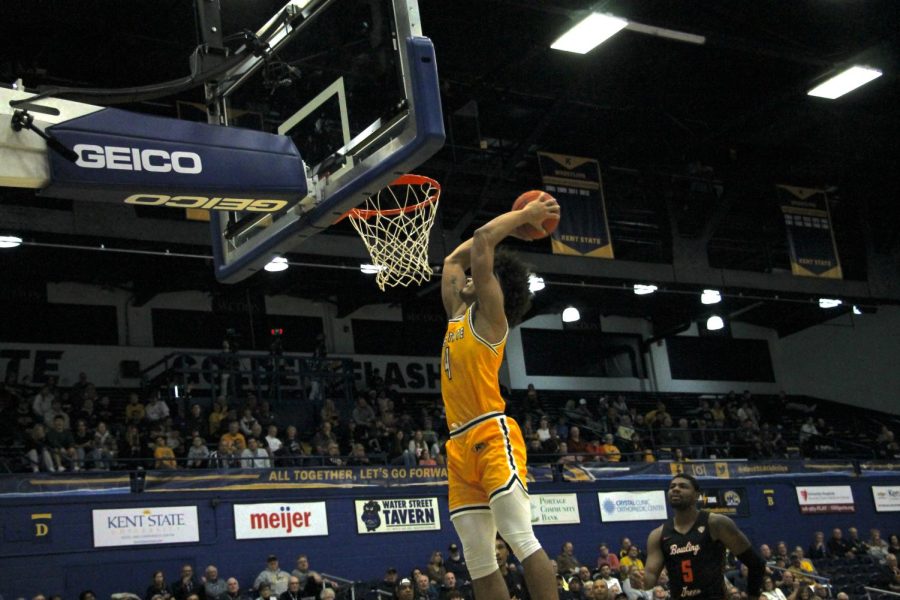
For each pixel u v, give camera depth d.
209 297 31.20
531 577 3.95
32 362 28.03
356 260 26.80
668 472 26.91
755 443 30.75
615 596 16.80
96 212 23.56
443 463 24.52
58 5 20.47
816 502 28.94
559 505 25.06
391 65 6.95
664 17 24.70
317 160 7.47
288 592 19.03
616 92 28.27
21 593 18.75
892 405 37.66
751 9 25.03
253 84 8.14
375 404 29.55
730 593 14.18
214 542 20.80
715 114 30.34
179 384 26.81
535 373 36.12
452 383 4.32
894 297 35.97
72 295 29.08
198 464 22.58
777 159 32.81
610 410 31.50
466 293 4.47
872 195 36.06
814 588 20.66
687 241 31.97
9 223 22.48
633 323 38.66
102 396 28.06
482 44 25.02
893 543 28.73
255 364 30.66
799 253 31.42
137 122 6.70
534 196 4.61
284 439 26.70
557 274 29.56
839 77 26.42
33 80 22.67
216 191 6.81
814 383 40.19
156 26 21.72
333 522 22.19
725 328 40.28
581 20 22.31
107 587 19.55
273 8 20.11
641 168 31.89
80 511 19.69
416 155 6.68
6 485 19.19
